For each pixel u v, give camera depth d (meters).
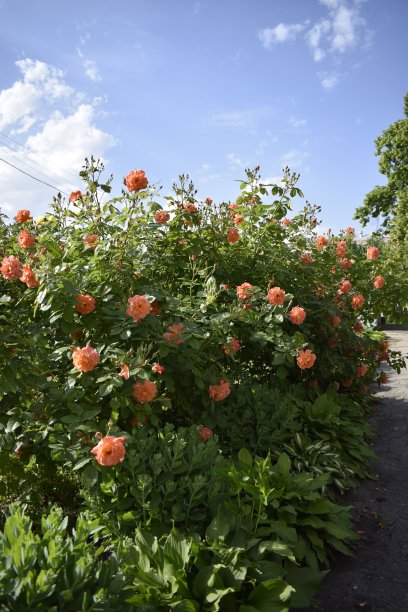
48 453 3.55
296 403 5.14
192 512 3.16
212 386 4.09
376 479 4.80
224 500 3.27
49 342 4.14
